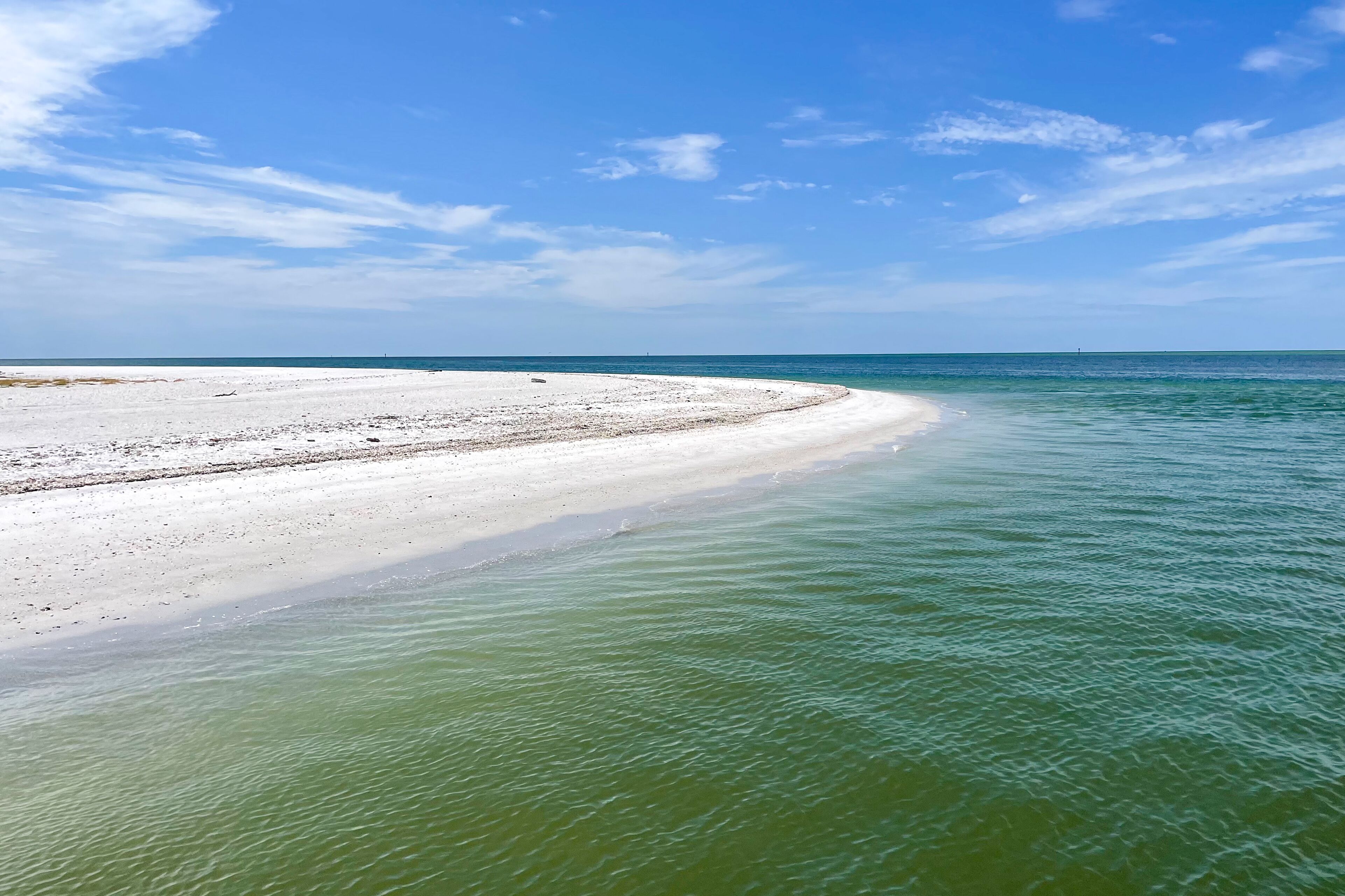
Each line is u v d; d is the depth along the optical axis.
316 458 22.20
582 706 8.31
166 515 15.38
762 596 11.77
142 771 7.09
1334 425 35.66
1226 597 11.41
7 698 8.43
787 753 7.33
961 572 12.81
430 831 6.22
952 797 6.63
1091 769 7.02
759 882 5.62
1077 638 10.00
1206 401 53.81
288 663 9.41
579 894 5.51
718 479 21.22
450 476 19.98
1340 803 6.50
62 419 32.91
